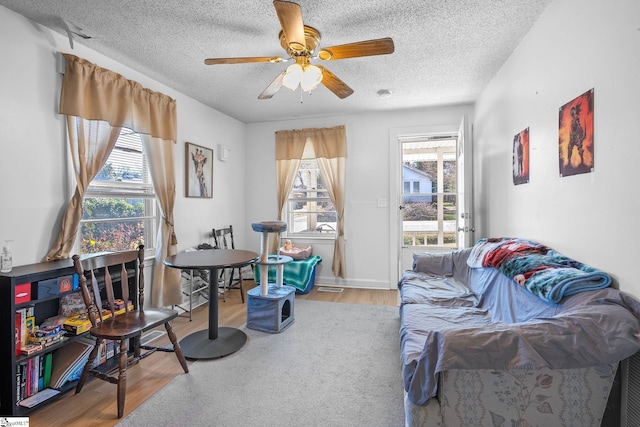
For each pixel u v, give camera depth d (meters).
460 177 3.53
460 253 3.01
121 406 1.72
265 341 2.64
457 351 1.15
